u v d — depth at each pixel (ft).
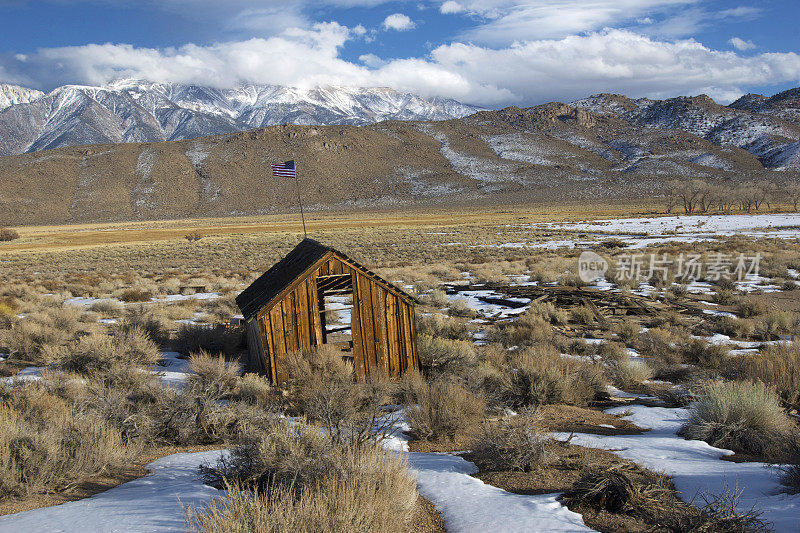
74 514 15.70
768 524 14.11
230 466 19.21
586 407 34.58
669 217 364.99
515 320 69.00
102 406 27.30
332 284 50.26
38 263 193.77
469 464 21.65
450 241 233.76
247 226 448.65
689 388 35.37
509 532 14.33
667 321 68.49
